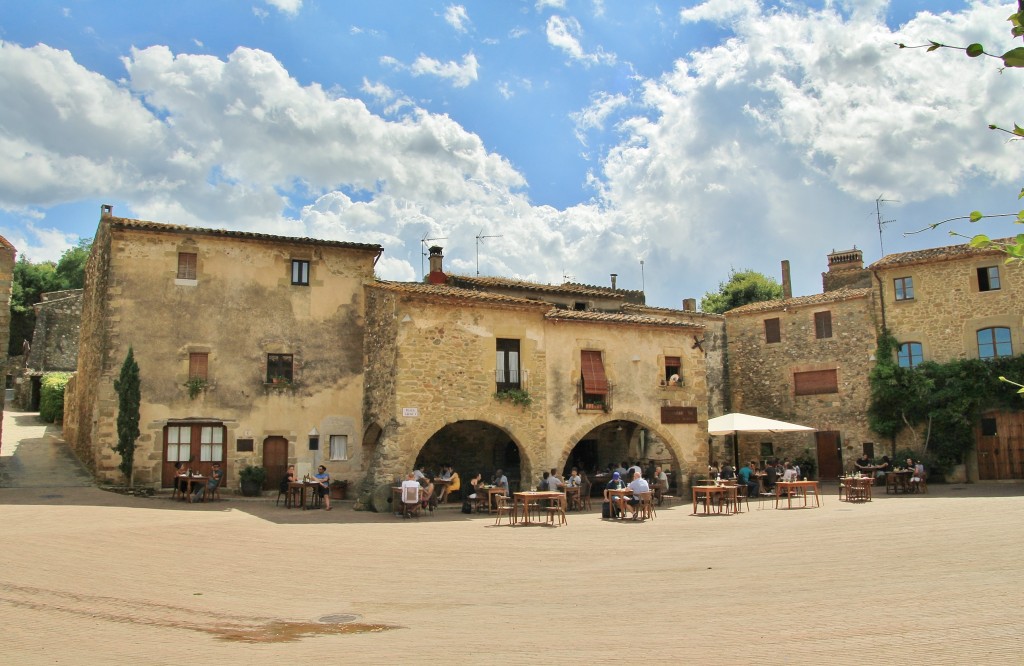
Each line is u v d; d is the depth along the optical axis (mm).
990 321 30312
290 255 25891
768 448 35500
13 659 7191
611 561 13188
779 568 11773
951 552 12469
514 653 7172
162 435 23391
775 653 6816
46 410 36250
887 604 8805
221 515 19266
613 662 6680
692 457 27469
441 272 31828
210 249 24766
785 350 35656
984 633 7227
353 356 26219
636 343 27172
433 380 23219
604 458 30562
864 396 32969
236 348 24688
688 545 14891
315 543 15273
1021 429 29344
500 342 24766
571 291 33625
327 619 9133
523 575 11992
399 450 22328
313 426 25328
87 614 9211
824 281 39688
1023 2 3062
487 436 28344
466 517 20594
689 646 7207
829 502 23547
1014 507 19422
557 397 25422
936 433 30609
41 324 42531
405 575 12031
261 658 7223
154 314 23781
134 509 19438
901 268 32531
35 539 14422
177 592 10602
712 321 37344
